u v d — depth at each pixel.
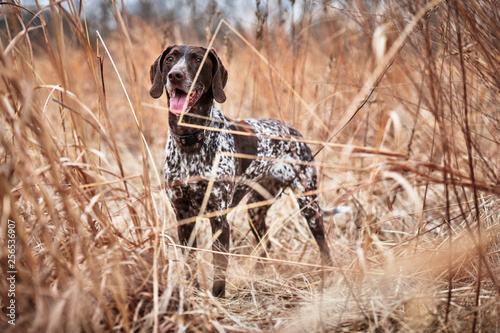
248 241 3.89
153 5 7.68
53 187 2.29
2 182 1.96
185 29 6.58
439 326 2.37
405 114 4.77
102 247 2.41
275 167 3.91
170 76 3.03
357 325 2.41
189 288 2.61
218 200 3.27
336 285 2.84
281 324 2.51
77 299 1.93
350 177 4.36
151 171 5.47
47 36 2.52
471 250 2.60
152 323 2.22
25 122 2.02
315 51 5.94
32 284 2.15
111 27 7.46
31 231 2.26
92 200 2.21
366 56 4.99
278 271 3.57
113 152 2.64
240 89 6.37
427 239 3.34
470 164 2.30
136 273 2.39
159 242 2.63
